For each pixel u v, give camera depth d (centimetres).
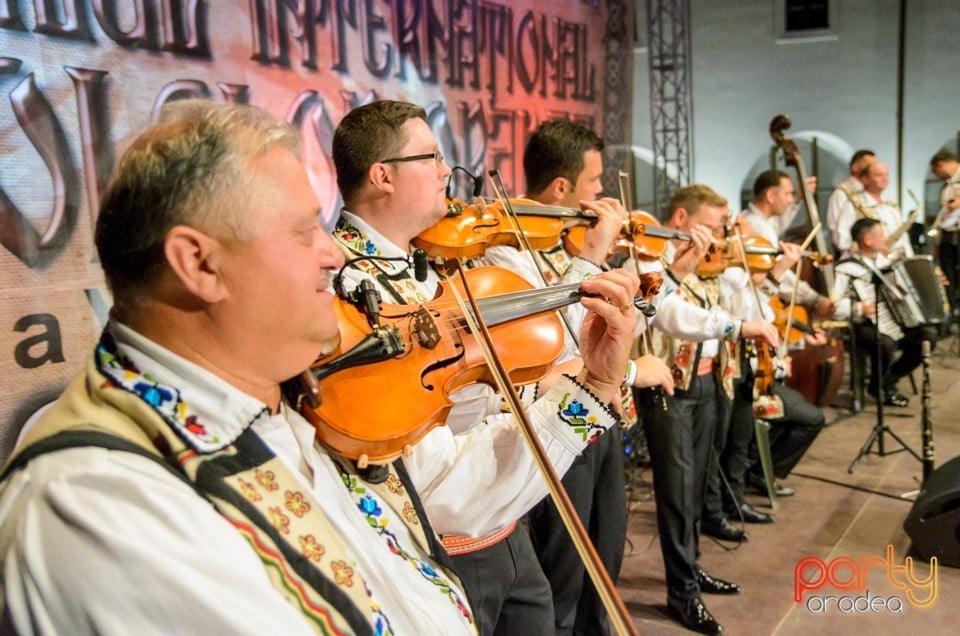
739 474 361
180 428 74
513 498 119
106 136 207
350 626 78
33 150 191
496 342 145
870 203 622
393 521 102
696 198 320
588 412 119
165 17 224
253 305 78
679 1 907
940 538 312
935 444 456
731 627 277
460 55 360
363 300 126
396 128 165
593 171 247
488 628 163
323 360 111
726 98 930
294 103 271
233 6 245
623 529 242
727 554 332
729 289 345
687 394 278
